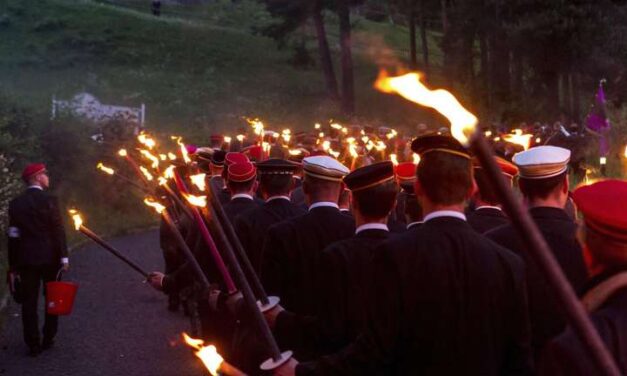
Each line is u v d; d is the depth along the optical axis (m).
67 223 16.17
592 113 23.48
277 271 4.25
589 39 34.94
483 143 1.43
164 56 52.25
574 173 20.00
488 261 2.91
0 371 7.50
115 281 11.76
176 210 7.79
